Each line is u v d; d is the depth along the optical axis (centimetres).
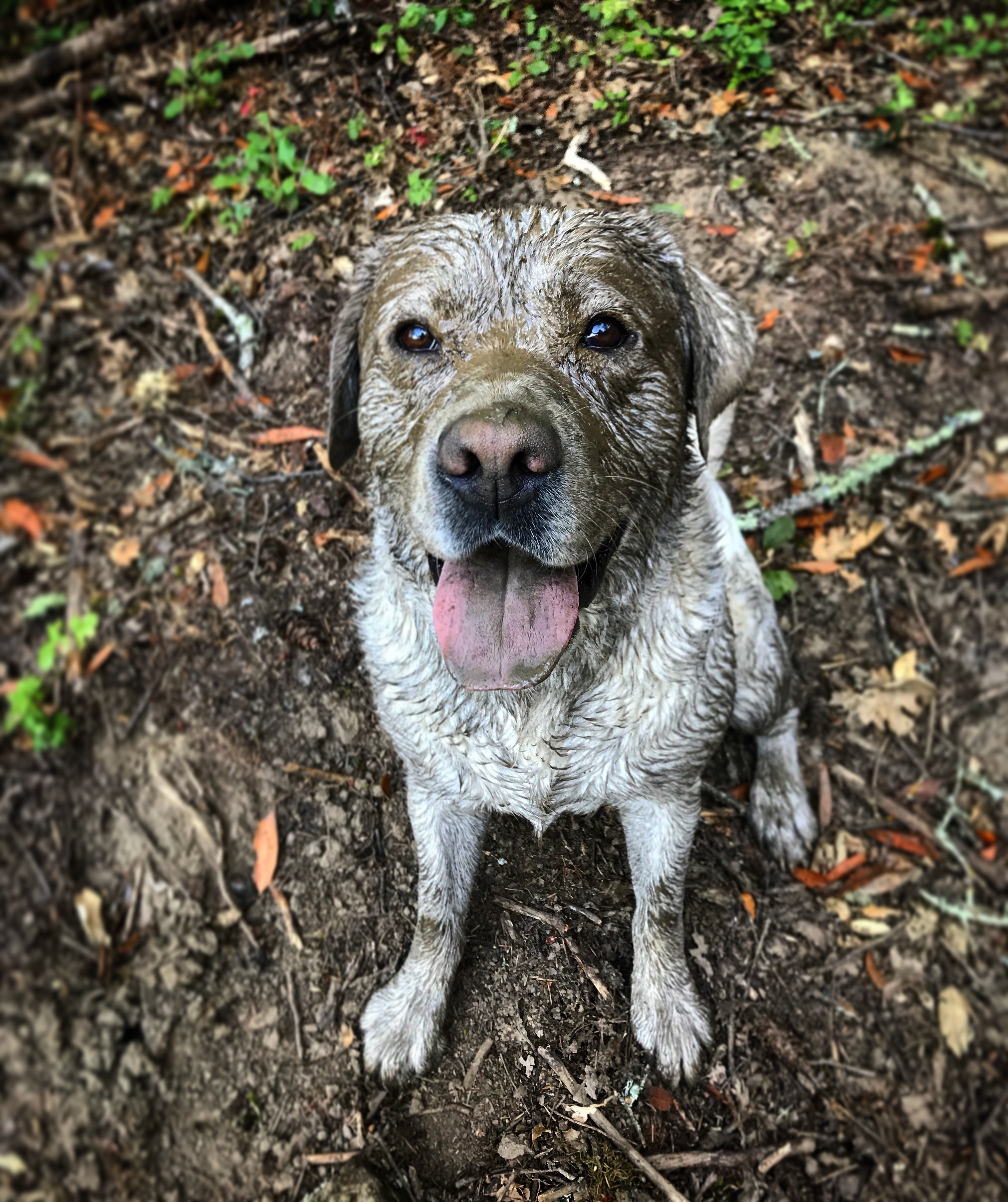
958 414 81
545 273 43
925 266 83
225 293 81
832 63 78
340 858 65
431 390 44
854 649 74
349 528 72
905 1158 60
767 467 76
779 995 62
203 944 64
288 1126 59
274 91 75
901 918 66
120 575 76
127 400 82
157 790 69
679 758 52
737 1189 56
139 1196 58
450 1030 59
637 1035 58
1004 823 72
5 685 75
